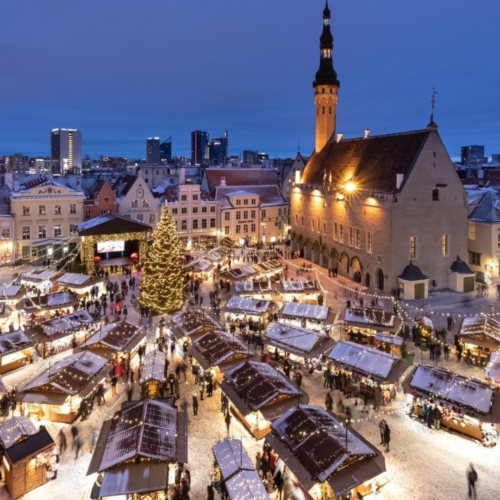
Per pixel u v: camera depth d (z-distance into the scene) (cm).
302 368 3906
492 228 6384
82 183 11319
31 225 7788
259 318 4831
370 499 2338
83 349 3741
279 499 2375
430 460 2677
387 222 6131
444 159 6256
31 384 3083
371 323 4253
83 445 2823
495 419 2744
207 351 3628
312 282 5741
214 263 7069
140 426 2416
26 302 4881
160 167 13888
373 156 7119
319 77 8988
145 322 4856
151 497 2206
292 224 9412
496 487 2442
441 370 3209
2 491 2427
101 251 7231
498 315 5244
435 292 6269
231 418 3130
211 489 2314
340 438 2364
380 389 3341
